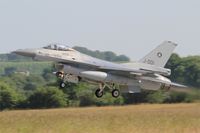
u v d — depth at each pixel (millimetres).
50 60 142250
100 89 149625
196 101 177375
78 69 141000
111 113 136250
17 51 141875
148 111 144000
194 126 102125
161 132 91125
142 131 92375
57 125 101125
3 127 98562
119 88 154125
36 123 105500
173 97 181375
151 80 154750
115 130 93625
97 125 101500
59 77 139625
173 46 161125
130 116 124500
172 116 124688
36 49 143125
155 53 160125
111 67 148375
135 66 157500
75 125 101438
